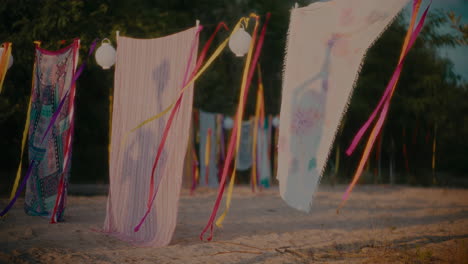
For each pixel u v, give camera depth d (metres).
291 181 4.52
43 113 7.51
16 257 4.77
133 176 6.25
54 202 7.32
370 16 4.12
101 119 15.89
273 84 20.97
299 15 4.69
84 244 5.59
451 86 19.03
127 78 6.58
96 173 18.23
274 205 10.18
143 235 5.95
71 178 17.11
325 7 4.48
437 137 19.83
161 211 5.78
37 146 7.56
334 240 6.21
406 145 20.48
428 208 10.05
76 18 11.86
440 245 5.88
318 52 4.45
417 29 3.84
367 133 19.95
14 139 14.46
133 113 6.39
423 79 18.97
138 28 13.46
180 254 5.14
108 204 6.58
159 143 5.92
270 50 20.16
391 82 3.91
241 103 5.01
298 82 4.58
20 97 12.18
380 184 17.50
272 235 6.47
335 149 19.94
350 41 4.22
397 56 19.61
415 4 3.83
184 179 13.88
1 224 6.69
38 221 7.06
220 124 14.64
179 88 5.72
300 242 6.04
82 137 17.47
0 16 12.81
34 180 7.61
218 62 18.53
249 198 11.65
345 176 19.09
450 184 17.33
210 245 5.67
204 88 18.00
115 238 6.03
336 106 4.23
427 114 19.53
